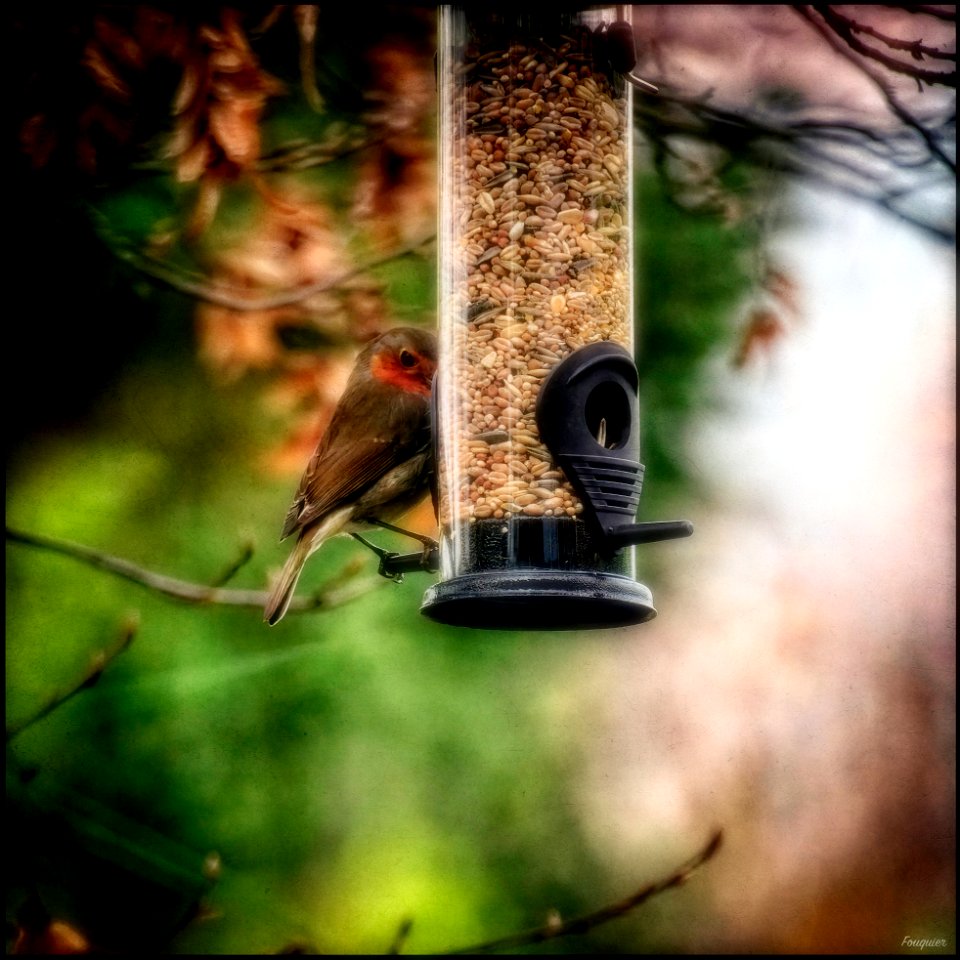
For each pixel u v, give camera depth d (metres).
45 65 10.13
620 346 9.29
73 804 12.77
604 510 8.99
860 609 13.98
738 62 12.16
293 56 11.17
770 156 12.14
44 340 13.29
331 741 12.96
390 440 10.48
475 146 9.49
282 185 11.14
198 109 9.72
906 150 11.73
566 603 8.76
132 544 13.09
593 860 13.71
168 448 13.22
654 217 12.52
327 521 10.42
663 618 13.59
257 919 12.94
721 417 12.75
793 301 12.26
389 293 11.53
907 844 14.38
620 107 9.59
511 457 9.11
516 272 9.34
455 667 13.23
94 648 12.92
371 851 13.07
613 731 13.67
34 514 13.11
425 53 11.06
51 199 11.62
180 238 11.60
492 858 13.31
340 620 12.95
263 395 11.55
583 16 9.51
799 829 14.23
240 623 13.03
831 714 14.09
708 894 13.99
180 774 12.92
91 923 12.85
